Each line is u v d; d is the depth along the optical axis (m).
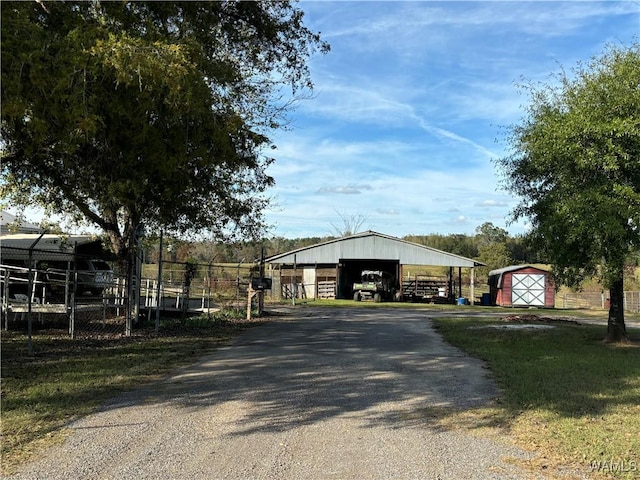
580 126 12.09
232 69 11.89
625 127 11.62
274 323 18.55
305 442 5.56
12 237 19.64
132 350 11.17
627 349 13.08
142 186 10.64
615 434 5.95
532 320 21.33
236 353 11.12
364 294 37.94
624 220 12.15
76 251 17.16
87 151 10.34
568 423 6.35
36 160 11.05
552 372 9.67
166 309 20.23
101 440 5.46
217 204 16.12
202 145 10.36
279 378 8.66
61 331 13.86
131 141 9.40
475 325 19.17
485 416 6.64
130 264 13.86
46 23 8.98
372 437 5.76
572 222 12.25
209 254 36.53
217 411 6.64
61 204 15.49
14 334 13.13
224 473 4.68
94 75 8.14
